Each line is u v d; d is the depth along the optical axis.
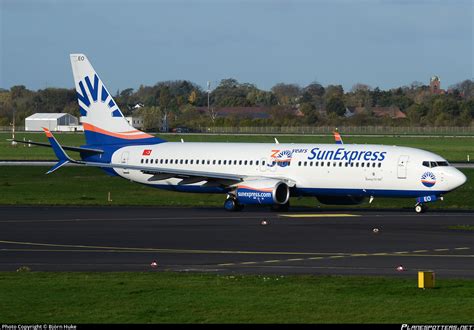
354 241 157.75
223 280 113.38
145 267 128.50
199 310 94.12
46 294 102.94
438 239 160.25
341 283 111.12
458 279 115.31
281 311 93.69
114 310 94.12
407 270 124.44
